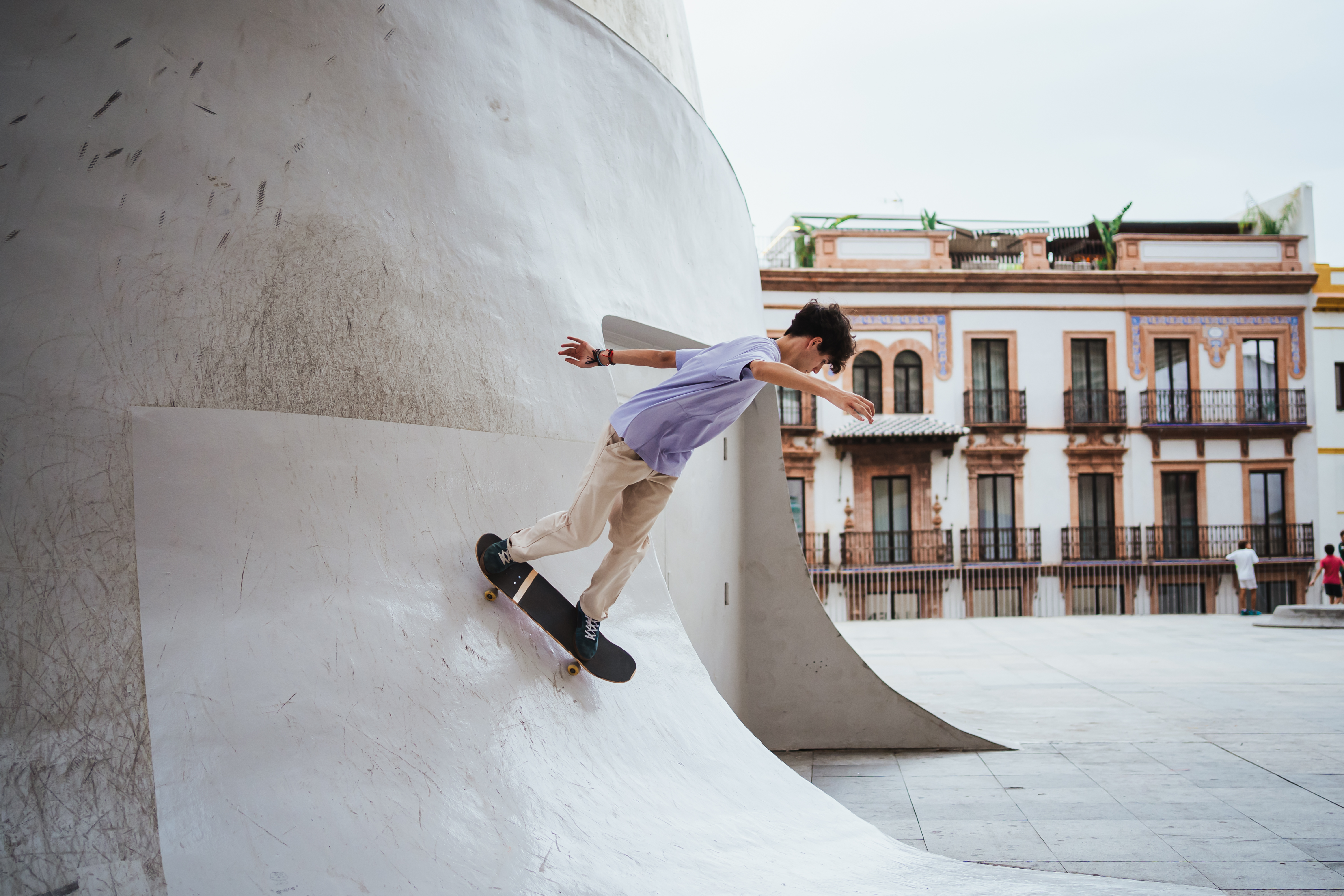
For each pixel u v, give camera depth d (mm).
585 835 2635
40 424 2264
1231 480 23375
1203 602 23016
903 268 23922
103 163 2570
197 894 1912
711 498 6715
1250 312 23500
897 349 23484
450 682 2740
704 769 3463
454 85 3867
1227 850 4109
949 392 23406
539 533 2992
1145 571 22969
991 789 5391
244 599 2453
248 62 3012
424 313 3432
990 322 23500
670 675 3844
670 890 2557
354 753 2355
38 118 2463
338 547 2760
